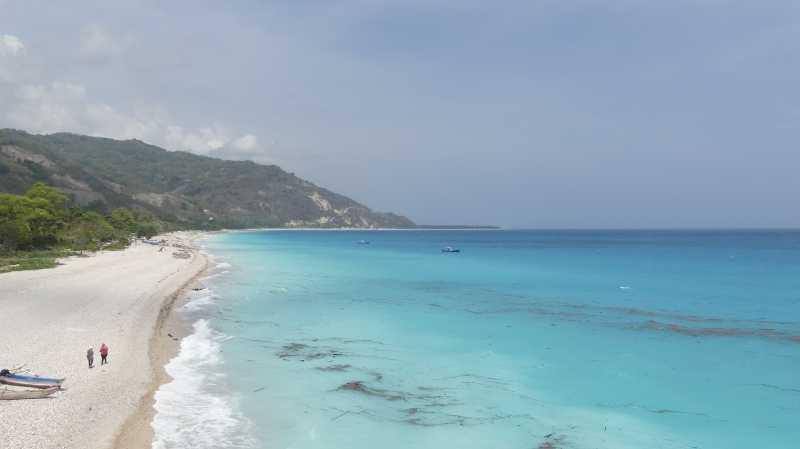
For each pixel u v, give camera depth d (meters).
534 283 61.94
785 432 19.92
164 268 66.44
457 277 68.38
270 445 17.88
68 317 33.38
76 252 77.56
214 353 28.55
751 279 66.12
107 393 20.89
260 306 43.62
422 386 24.14
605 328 36.56
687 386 24.75
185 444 17.61
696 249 145.25
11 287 42.91
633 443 18.89
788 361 28.84
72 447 16.36
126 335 30.03
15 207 72.38
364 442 18.42
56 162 199.75
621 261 97.75
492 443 18.66
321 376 25.05
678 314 41.88
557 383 24.92
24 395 19.61
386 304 45.72
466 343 32.03
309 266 82.94
